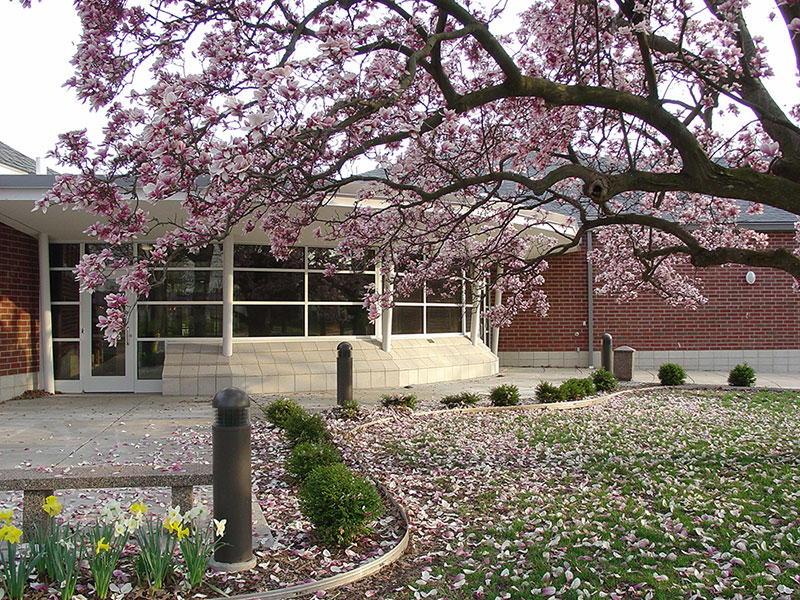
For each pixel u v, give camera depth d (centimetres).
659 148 798
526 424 933
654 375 1588
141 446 755
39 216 1053
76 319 1220
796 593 374
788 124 466
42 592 355
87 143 456
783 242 1716
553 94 491
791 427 910
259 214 649
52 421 916
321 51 391
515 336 1788
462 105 511
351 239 743
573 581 386
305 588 378
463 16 493
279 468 661
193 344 1225
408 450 758
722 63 544
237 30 556
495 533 486
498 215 841
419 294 1464
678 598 371
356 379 1279
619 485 616
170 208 964
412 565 424
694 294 1080
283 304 1284
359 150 491
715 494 575
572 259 1770
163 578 376
